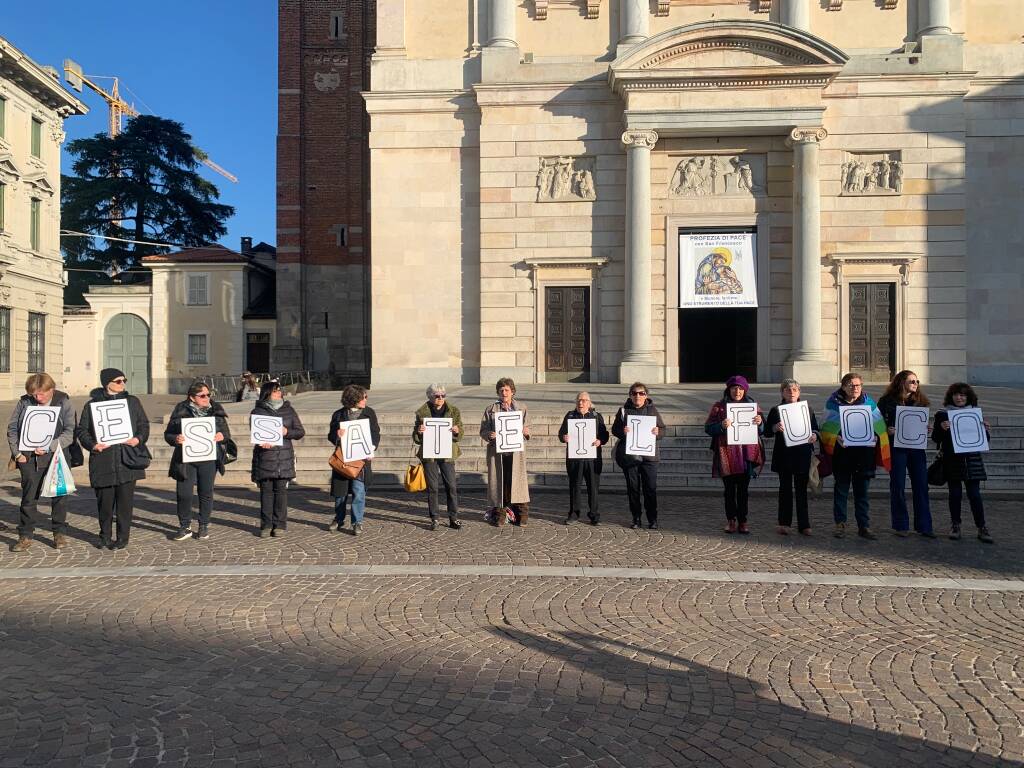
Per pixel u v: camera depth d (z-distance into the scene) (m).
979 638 5.84
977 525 9.12
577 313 26.41
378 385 27.12
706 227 25.73
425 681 4.98
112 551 8.60
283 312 38.50
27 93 31.28
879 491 12.38
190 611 6.41
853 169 25.20
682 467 13.50
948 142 24.91
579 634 5.87
